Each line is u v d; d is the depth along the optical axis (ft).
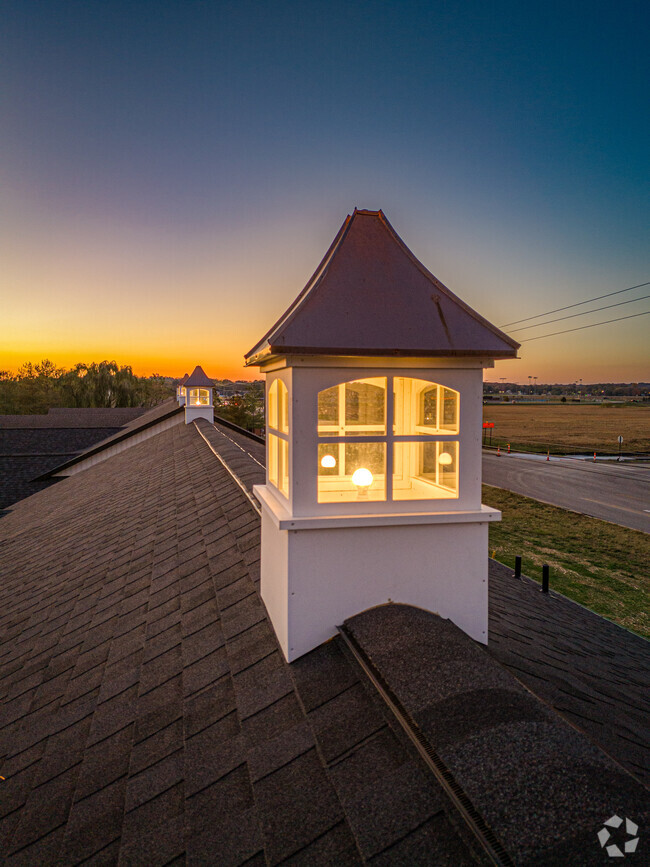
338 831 5.52
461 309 8.86
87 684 11.54
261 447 54.39
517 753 5.24
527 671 10.04
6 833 7.66
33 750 9.67
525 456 132.67
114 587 17.33
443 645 7.38
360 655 7.80
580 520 67.46
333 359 8.44
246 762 7.05
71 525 30.81
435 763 5.49
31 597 20.18
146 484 34.53
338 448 9.72
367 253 9.18
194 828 6.34
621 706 10.22
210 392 65.26
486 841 4.42
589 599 41.04
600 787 4.77
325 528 8.45
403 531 8.82
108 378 282.77
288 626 8.66
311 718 7.30
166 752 8.09
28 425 115.55
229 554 15.79
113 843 6.70
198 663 10.31
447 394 9.13
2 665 14.82
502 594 19.36
